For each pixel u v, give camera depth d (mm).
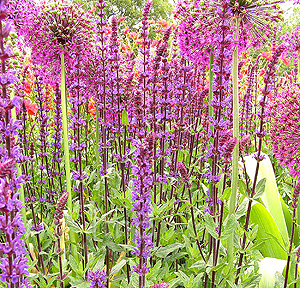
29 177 2828
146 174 1942
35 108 4344
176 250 2982
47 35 2951
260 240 2389
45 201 3586
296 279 2459
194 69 3922
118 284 2680
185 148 4027
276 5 2355
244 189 2377
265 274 2602
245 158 3668
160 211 2654
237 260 2863
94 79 3352
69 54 2922
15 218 1436
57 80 3377
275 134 3404
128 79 3455
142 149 1896
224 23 2191
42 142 3693
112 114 3615
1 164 1302
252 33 2590
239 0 2227
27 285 1627
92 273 2271
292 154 3318
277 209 3287
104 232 3154
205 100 4246
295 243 3379
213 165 2346
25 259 1512
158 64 2875
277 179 4766
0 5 1257
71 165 4277
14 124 1455
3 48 1354
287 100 3355
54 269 2795
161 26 6379
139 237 2006
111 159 3984
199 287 2633
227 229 2127
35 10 3084
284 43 2201
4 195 1348
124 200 2807
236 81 2346
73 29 2941
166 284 1780
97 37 3125
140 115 2932
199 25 2508
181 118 3387
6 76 1381
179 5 2801
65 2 3043
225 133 2264
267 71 2277
